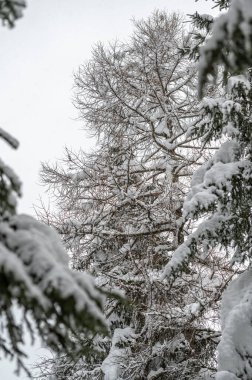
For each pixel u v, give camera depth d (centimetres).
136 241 998
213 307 811
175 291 870
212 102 602
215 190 603
